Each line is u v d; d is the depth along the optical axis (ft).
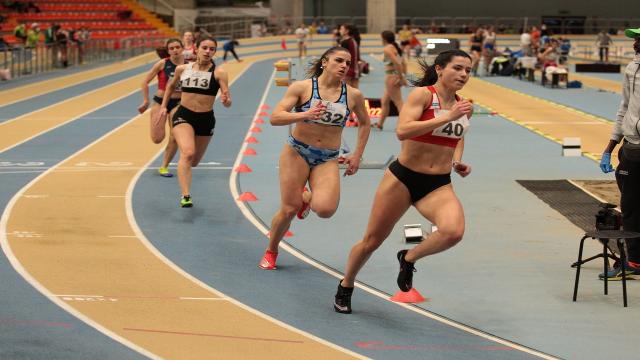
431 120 30.63
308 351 30.09
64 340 30.76
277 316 34.14
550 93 140.56
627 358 29.76
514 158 74.18
